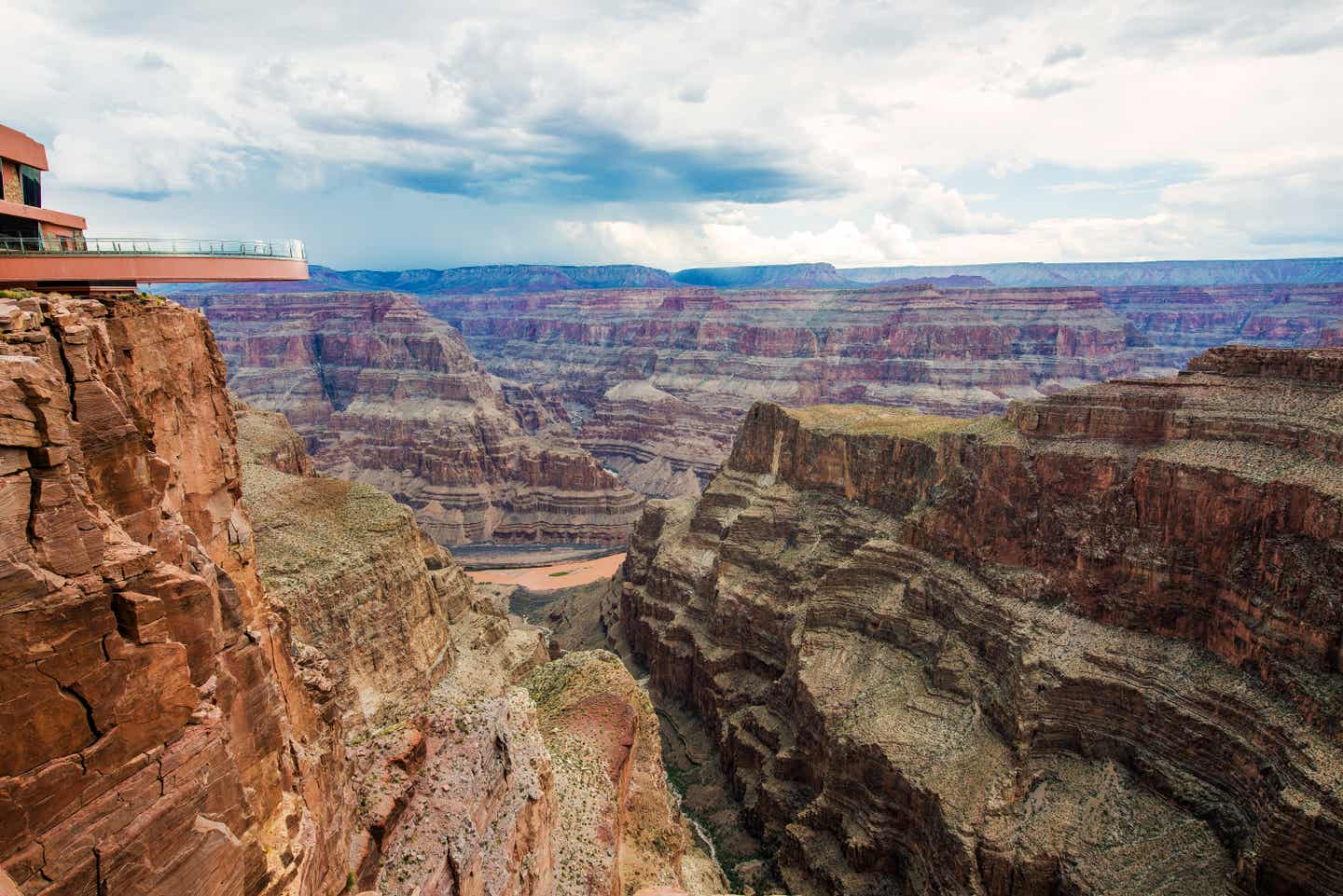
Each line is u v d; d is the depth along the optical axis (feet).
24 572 60.18
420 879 117.08
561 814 173.99
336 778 117.80
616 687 249.75
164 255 128.16
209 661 76.59
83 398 73.87
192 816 70.85
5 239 133.90
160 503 85.51
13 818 59.52
